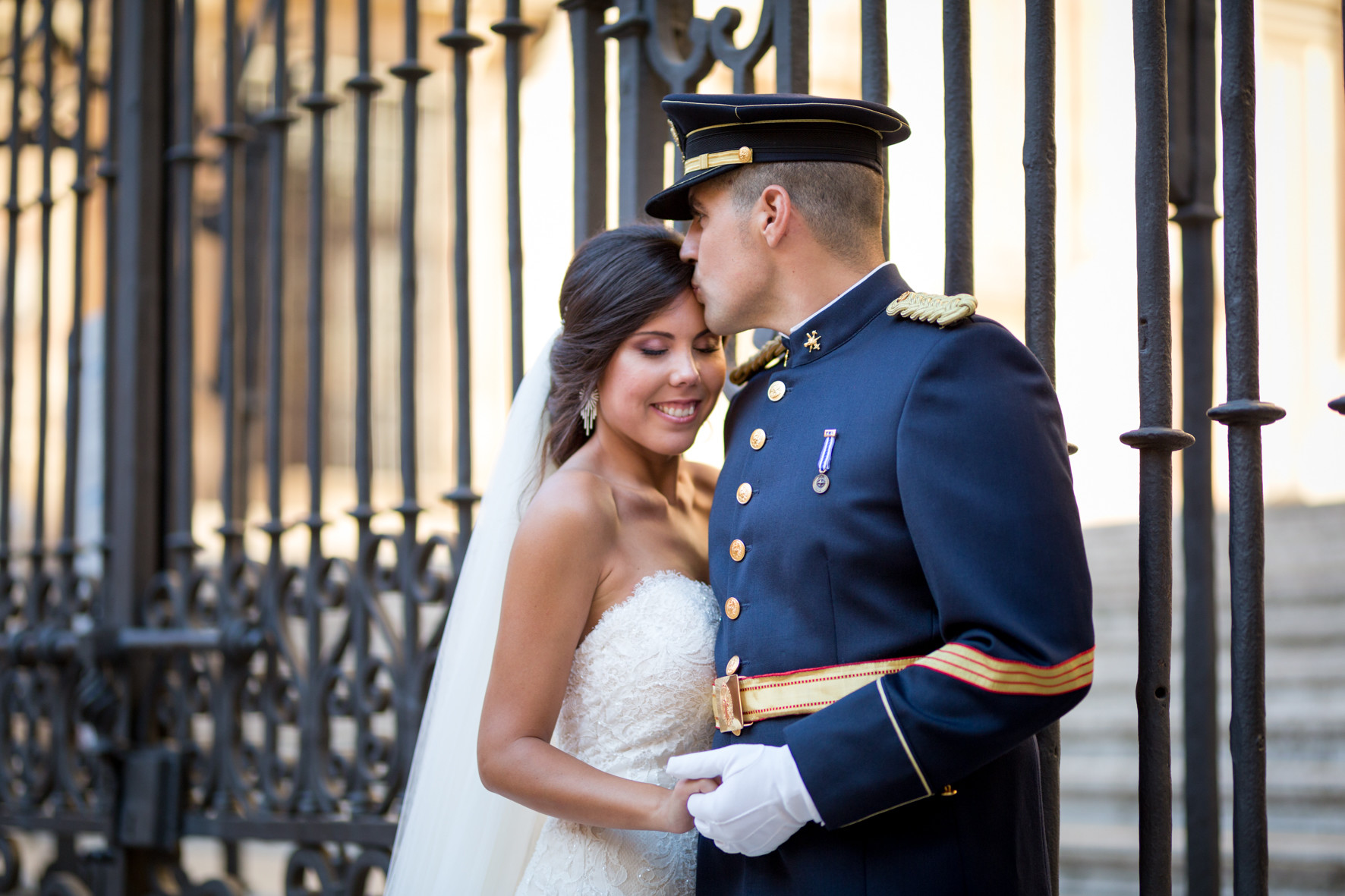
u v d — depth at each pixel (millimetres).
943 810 1611
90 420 6812
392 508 3076
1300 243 7902
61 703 3762
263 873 5176
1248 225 1814
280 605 3357
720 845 1596
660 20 2570
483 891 2037
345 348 8680
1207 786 2631
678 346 1913
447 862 2059
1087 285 8469
